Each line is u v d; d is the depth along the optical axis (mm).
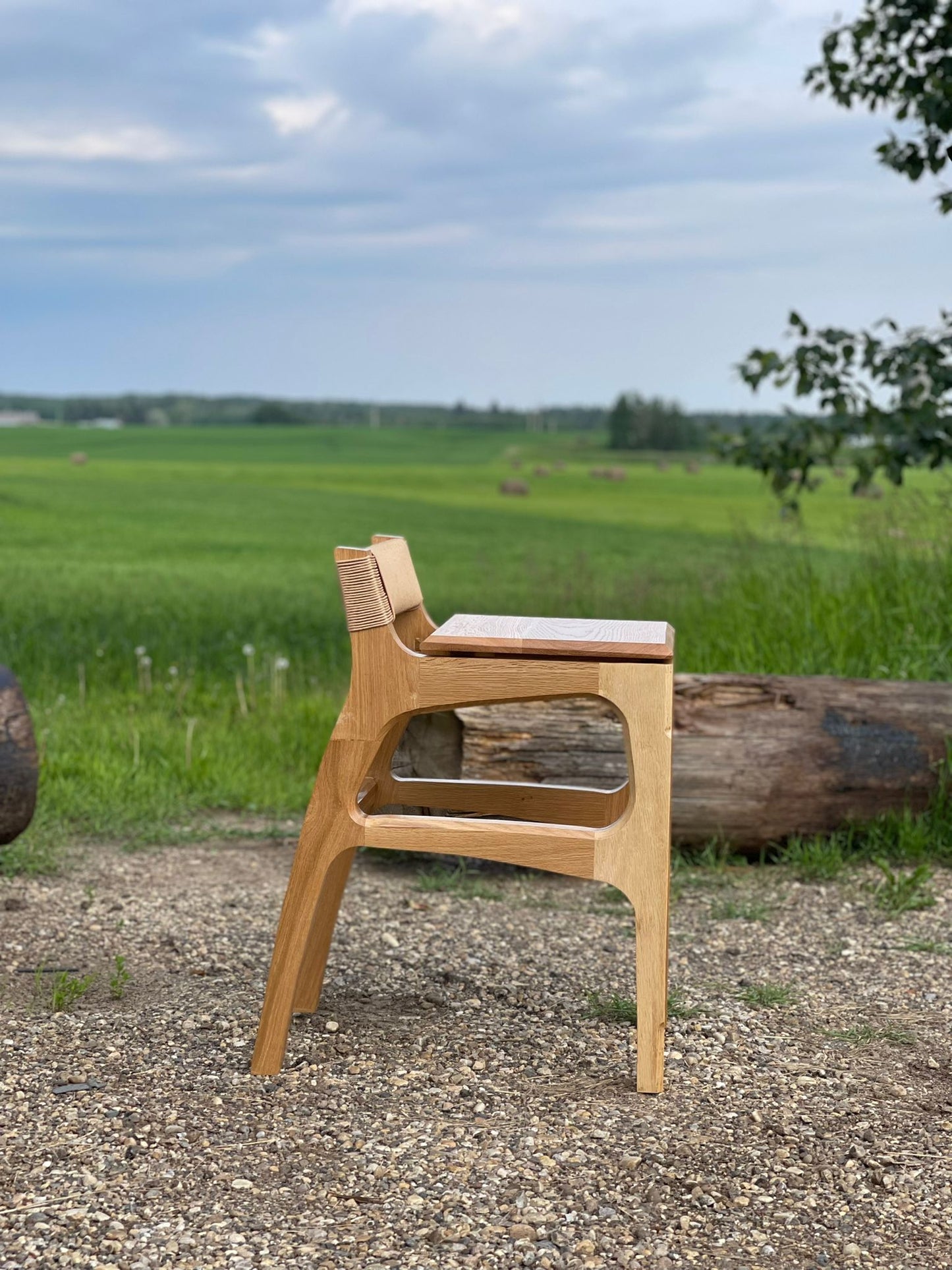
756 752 4125
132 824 4602
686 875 4027
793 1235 1876
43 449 70438
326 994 2908
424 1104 2316
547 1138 2174
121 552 18797
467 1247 1828
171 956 3158
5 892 3674
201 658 8422
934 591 5941
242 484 42281
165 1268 1761
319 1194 1974
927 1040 2662
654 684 2277
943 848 4133
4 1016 2707
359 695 2365
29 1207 1912
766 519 8195
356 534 23844
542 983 3012
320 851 2402
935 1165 2092
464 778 4168
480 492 42094
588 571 9766
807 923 3520
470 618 2629
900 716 4250
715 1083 2426
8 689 3635
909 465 6148
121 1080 2398
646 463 66500
